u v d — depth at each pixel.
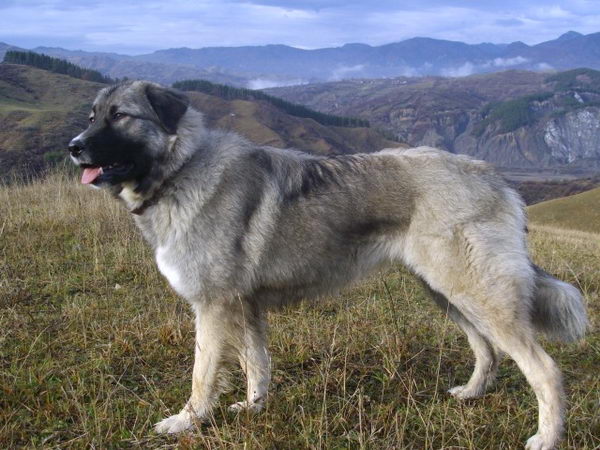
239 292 1.84
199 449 1.71
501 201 1.87
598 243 4.88
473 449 1.69
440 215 1.83
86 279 2.61
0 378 1.90
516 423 1.80
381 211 1.87
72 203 3.86
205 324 1.84
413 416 1.81
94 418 1.78
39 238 3.05
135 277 2.65
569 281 2.77
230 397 1.93
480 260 1.81
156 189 1.88
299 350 2.08
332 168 1.90
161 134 1.88
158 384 1.96
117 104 1.89
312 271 1.90
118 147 1.88
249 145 1.92
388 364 2.00
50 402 1.83
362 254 1.90
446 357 2.10
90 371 1.98
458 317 1.97
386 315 2.36
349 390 1.93
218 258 1.82
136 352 2.07
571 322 1.84
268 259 1.86
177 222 1.84
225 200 1.84
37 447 1.70
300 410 1.84
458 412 1.82
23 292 2.41
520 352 1.79
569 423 1.78
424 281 1.99
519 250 1.84
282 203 1.86
